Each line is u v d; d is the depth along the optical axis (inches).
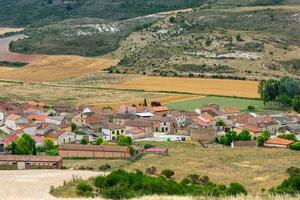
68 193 4197.8
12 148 7628.0
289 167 6427.2
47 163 6540.4
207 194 3425.2
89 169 6373.0
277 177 5885.8
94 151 7687.0
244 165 6697.8
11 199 3912.4
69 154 7706.7
